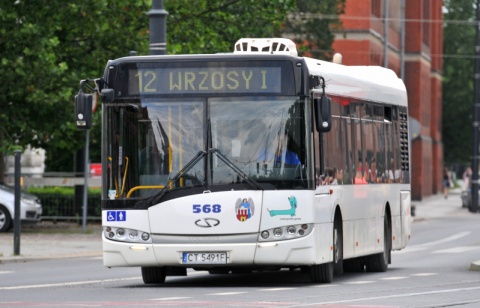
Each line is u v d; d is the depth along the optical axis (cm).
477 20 12606
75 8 7306
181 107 3666
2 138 7681
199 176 3638
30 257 5434
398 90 4925
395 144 4841
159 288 3725
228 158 3641
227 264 3634
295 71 3666
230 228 3622
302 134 3653
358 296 3359
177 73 3675
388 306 3033
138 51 7500
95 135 7781
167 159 3653
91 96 3703
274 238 3628
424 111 17362
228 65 3672
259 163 3641
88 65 7556
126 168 3672
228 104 3656
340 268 4028
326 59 11812
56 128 7481
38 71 7181
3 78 7225
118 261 3675
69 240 6638
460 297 3366
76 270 4788
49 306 3014
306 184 3647
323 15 11700
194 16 7844
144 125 3672
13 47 7275
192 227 3631
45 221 8056
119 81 3694
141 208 3653
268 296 3341
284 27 11719
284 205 3628
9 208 7162
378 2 14312
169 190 3647
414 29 16425
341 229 4034
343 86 4116
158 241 3650
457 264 5125
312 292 3503
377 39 14100
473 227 9250
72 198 7962
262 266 3734
